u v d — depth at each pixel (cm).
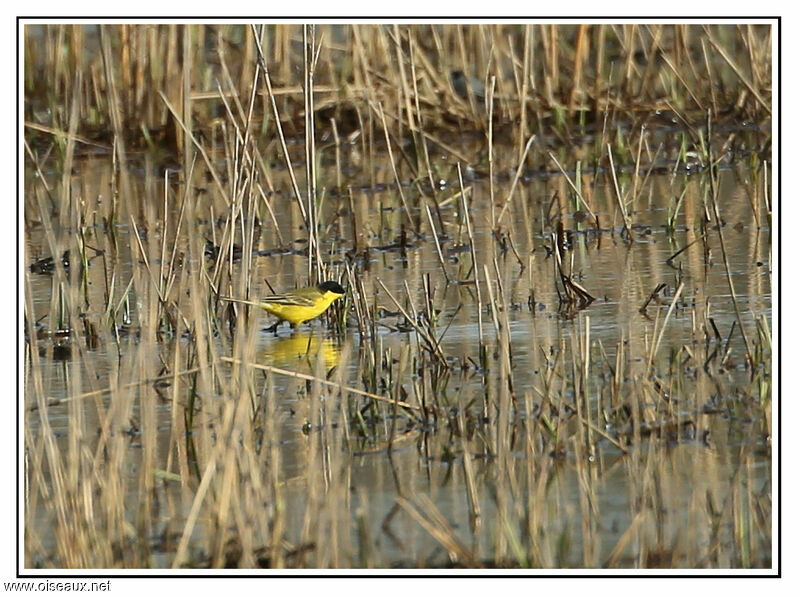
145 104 2225
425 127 2259
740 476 919
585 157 2134
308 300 1313
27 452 997
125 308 1389
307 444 998
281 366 1203
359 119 2111
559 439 973
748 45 2186
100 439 977
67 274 1576
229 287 1377
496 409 1044
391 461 970
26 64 2320
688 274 1464
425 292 1304
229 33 2398
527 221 1781
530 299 1373
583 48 2269
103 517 886
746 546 823
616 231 1697
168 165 2166
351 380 1152
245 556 807
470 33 2322
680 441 981
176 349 1044
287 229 1797
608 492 902
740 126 2220
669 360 1159
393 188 2025
